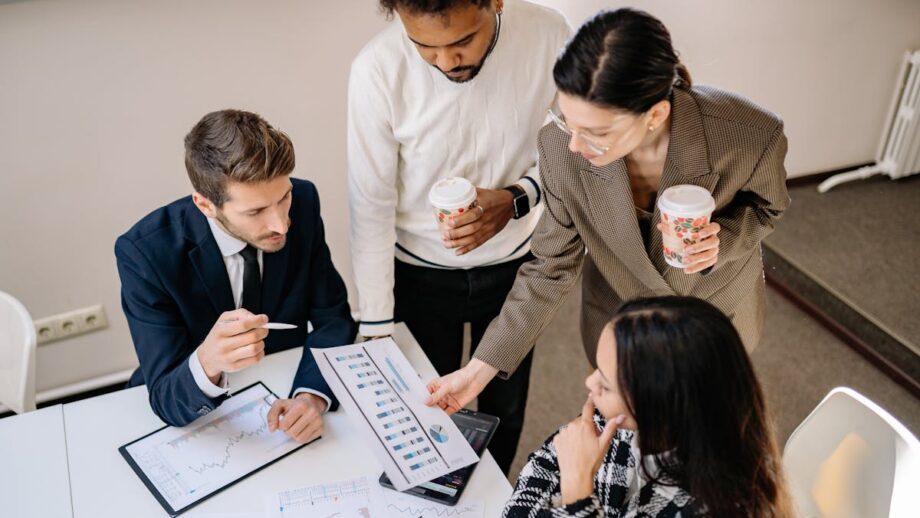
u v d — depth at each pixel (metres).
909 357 2.70
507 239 1.92
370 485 1.50
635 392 1.08
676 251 1.46
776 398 2.70
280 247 1.60
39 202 2.37
